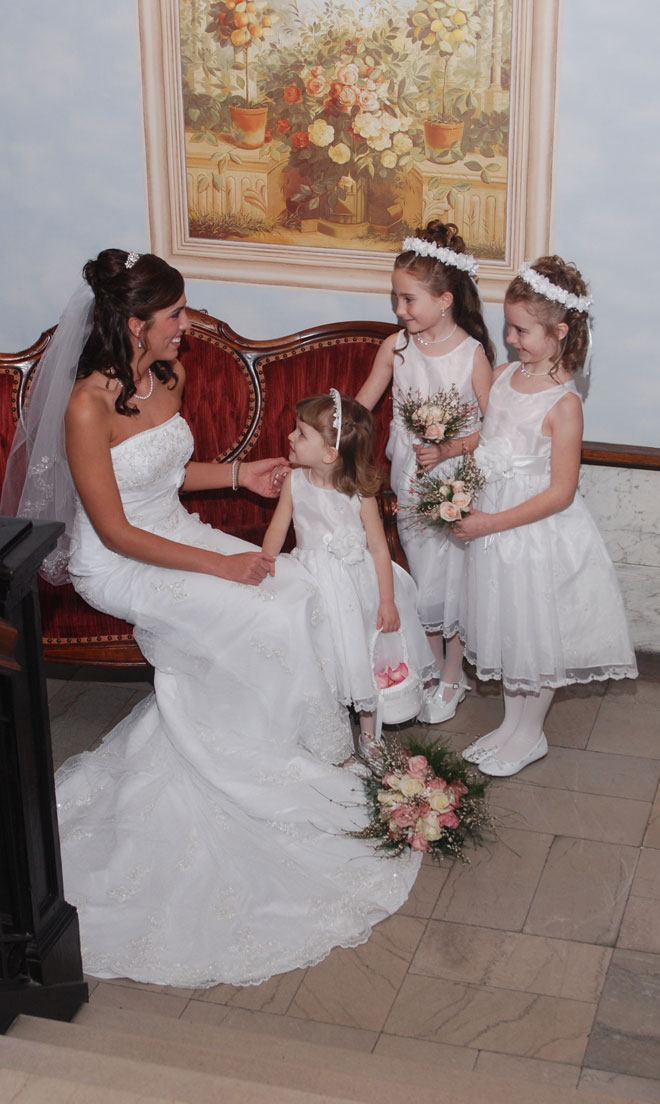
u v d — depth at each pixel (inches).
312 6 139.8
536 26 133.9
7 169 157.6
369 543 133.9
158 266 121.2
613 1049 99.7
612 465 151.4
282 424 158.9
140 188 154.7
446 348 137.4
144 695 156.5
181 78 147.0
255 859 120.4
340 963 110.3
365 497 132.3
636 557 157.5
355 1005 105.4
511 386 129.3
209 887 117.9
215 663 127.1
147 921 114.4
